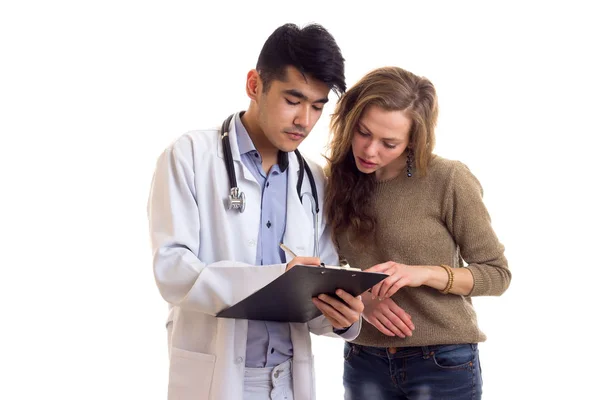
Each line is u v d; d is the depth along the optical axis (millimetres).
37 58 3648
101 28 3682
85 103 3688
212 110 3732
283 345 1730
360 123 1868
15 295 3600
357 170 1996
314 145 3512
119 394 3611
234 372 1639
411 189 1981
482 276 1927
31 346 3568
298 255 1762
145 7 3699
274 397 1702
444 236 1970
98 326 3670
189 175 1692
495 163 3748
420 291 1952
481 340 2000
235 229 1691
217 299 1586
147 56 3713
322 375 3699
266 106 1629
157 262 1626
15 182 3635
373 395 2059
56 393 3496
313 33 1581
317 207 1881
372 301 1936
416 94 1867
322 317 1801
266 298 1465
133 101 3713
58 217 3674
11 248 3627
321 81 1580
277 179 1792
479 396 1996
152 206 1715
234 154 1721
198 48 3721
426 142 1932
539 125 3709
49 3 3643
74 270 3674
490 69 3734
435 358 1950
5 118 3629
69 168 3689
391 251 1979
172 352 1714
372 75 1911
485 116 3748
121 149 3717
